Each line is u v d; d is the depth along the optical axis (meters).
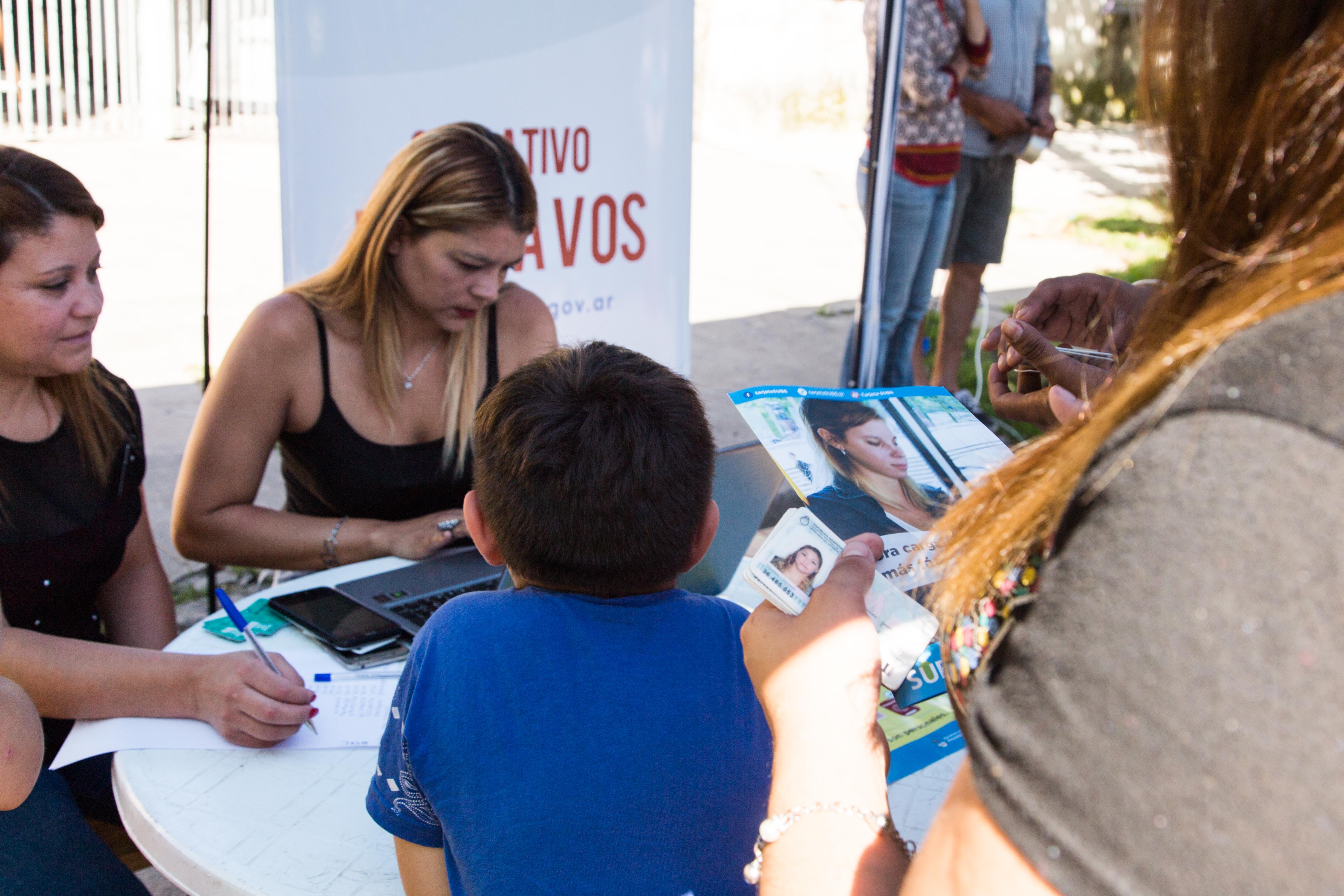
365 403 2.05
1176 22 0.46
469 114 2.26
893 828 0.60
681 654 0.97
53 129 5.62
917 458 1.01
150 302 5.40
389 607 1.55
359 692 1.37
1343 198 0.40
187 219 6.55
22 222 1.47
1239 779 0.35
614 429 1.00
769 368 5.02
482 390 2.12
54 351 1.55
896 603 0.87
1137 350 0.49
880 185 3.43
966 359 5.05
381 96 2.14
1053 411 0.82
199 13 5.68
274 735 1.24
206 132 2.29
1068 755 0.39
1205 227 0.45
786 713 0.66
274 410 1.98
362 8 2.08
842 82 9.05
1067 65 10.80
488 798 0.91
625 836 0.90
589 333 2.61
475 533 1.13
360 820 1.14
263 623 1.53
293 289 2.05
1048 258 6.92
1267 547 0.37
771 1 9.02
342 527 1.92
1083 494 0.43
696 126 9.43
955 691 0.56
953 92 3.87
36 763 1.06
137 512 1.79
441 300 1.97
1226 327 0.41
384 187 1.93
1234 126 0.44
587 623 0.98
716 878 0.92
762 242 7.07
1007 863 0.40
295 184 2.11
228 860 1.06
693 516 1.03
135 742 1.24
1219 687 0.36
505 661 0.94
